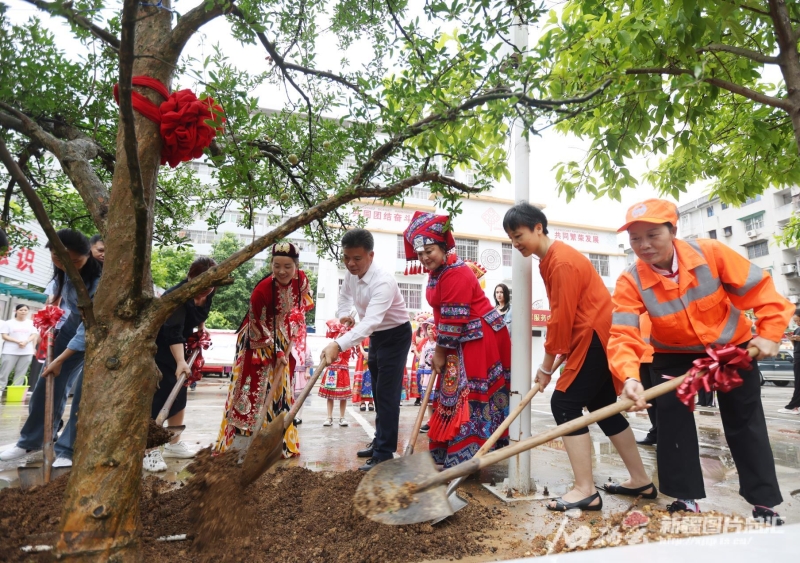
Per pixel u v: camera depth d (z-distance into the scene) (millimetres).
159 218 3750
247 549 1893
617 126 3111
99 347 1659
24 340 8867
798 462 4008
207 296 3938
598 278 2883
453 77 2430
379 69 2496
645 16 2775
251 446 2182
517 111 2213
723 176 4852
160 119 1884
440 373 3516
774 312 2191
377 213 23453
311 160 2895
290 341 3811
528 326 3076
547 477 3434
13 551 1579
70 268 1606
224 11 1854
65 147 2076
